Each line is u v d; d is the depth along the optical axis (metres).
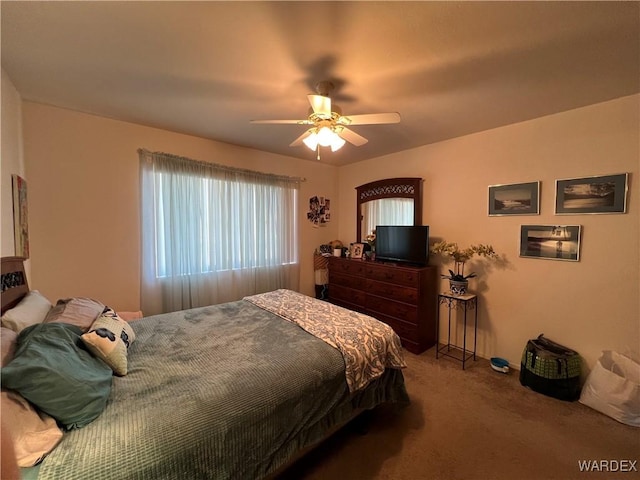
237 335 1.83
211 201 3.21
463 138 3.04
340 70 1.75
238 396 1.20
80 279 2.53
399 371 1.97
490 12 1.26
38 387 0.94
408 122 2.63
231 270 3.40
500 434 1.85
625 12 1.25
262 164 3.71
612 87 1.95
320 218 4.42
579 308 2.35
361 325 1.95
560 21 1.31
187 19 1.30
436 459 1.65
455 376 2.58
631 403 1.91
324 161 4.28
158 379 1.30
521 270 2.66
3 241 1.67
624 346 2.15
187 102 2.24
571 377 2.21
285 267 3.96
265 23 1.33
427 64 1.68
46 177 2.33
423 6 1.22
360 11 1.25
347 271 3.84
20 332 1.18
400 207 3.67
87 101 2.23
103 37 1.44
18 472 0.54
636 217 2.08
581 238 2.32
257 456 1.19
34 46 1.51
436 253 3.34
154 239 2.85
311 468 1.58
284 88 1.98
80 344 1.29
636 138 2.06
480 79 1.85
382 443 1.77
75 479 0.81
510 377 2.56
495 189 2.80
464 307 2.95
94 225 2.57
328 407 1.48
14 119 1.97
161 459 0.93
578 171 2.31
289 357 1.52
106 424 0.99
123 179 2.70
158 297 2.91
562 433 1.85
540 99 2.14
